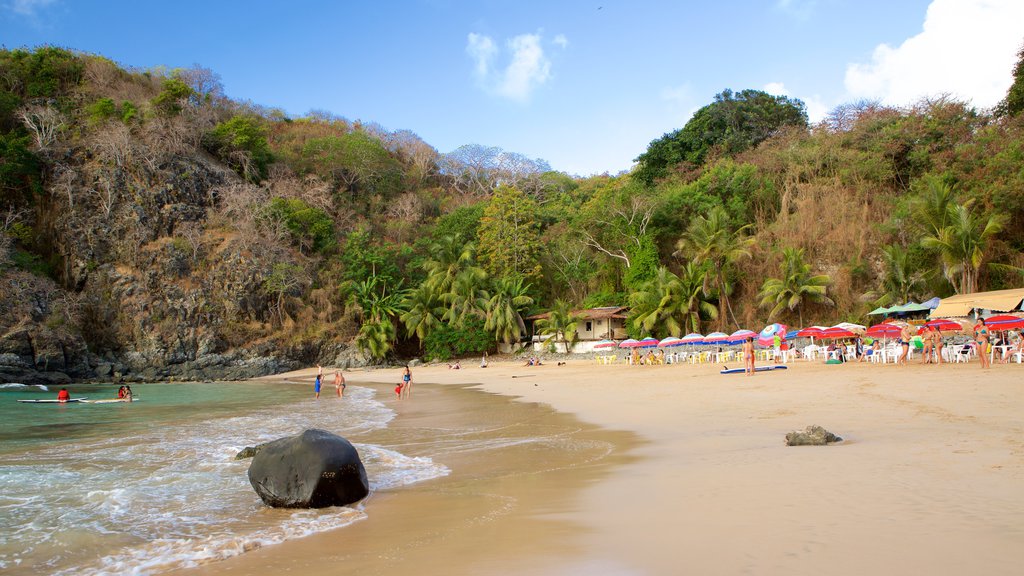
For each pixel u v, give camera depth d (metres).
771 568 4.46
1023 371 20.16
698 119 69.62
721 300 48.62
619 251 61.84
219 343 61.28
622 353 52.72
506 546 5.73
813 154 55.72
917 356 30.98
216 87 88.19
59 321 54.81
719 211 50.06
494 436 14.88
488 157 103.75
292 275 65.62
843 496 6.44
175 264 62.44
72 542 7.08
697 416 15.56
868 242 46.56
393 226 79.31
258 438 16.39
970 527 5.04
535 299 65.81
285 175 79.94
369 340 63.06
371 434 16.53
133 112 69.19
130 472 11.67
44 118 64.75
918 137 52.62
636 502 7.10
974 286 38.38
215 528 7.59
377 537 6.54
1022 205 39.94
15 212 61.91
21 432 18.84
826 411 14.49
